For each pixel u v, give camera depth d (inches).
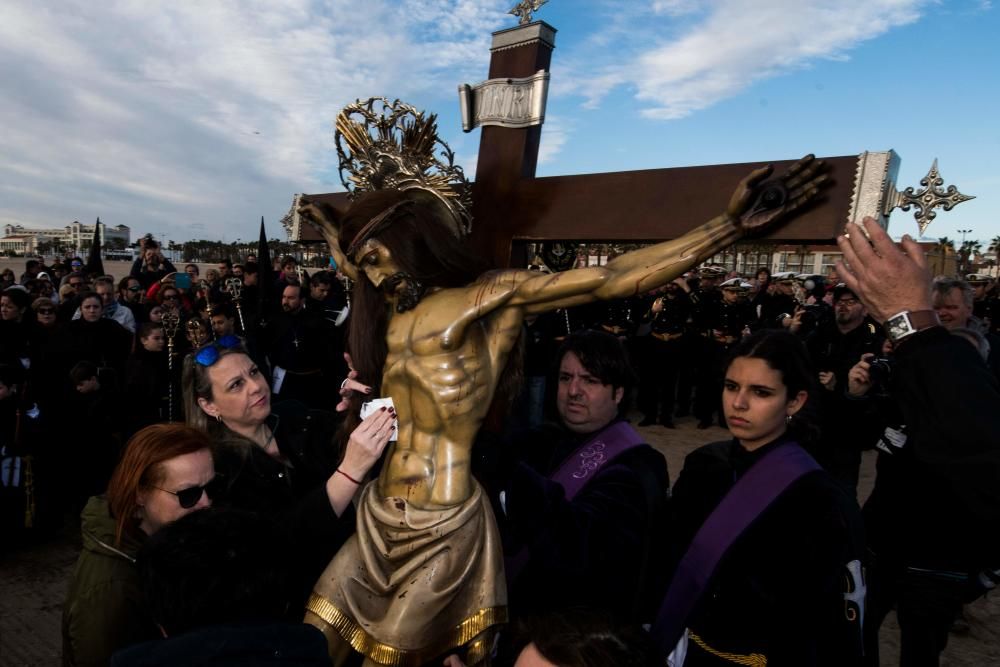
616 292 49.9
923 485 91.0
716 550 65.7
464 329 53.4
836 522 61.4
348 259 61.5
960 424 38.5
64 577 166.1
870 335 154.0
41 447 179.2
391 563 52.2
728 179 55.7
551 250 85.1
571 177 68.8
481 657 52.9
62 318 289.9
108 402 192.5
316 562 63.8
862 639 64.2
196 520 43.6
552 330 245.4
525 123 74.2
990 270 1315.2
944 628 93.2
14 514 176.6
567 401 75.3
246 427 81.6
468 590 52.7
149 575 41.1
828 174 48.1
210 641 36.6
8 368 173.8
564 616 47.4
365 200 58.3
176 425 62.7
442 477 53.2
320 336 226.8
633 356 345.7
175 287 346.9
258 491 74.1
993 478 37.6
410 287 55.2
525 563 67.5
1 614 147.3
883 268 41.8
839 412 108.7
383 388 58.8
